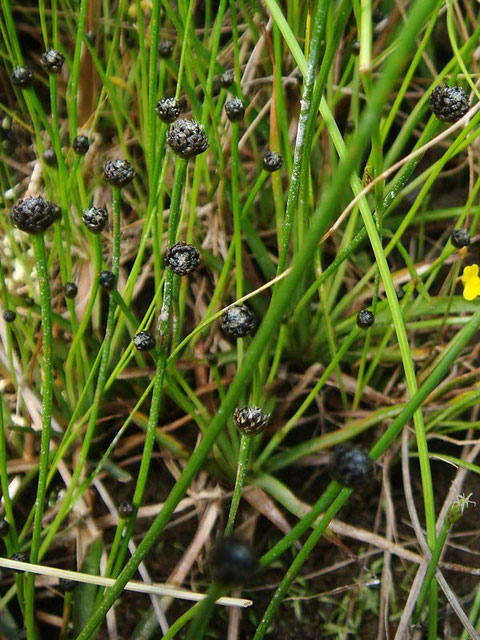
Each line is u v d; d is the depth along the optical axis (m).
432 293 0.27
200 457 0.13
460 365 0.24
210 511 0.21
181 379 0.20
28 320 0.23
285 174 0.27
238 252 0.19
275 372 0.22
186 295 0.25
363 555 0.21
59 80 0.30
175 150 0.14
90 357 0.23
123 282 0.26
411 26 0.07
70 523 0.21
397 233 0.20
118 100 0.24
